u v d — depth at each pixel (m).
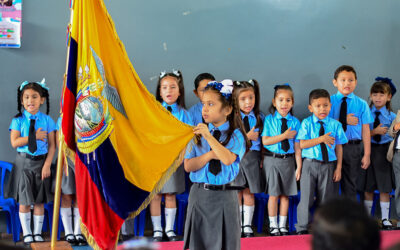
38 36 4.76
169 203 4.62
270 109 5.07
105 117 3.13
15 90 4.71
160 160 3.29
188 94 5.15
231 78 5.25
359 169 5.15
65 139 3.10
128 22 4.97
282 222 4.85
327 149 4.76
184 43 5.12
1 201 4.48
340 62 5.48
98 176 3.13
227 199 3.20
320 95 4.83
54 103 4.83
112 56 3.20
